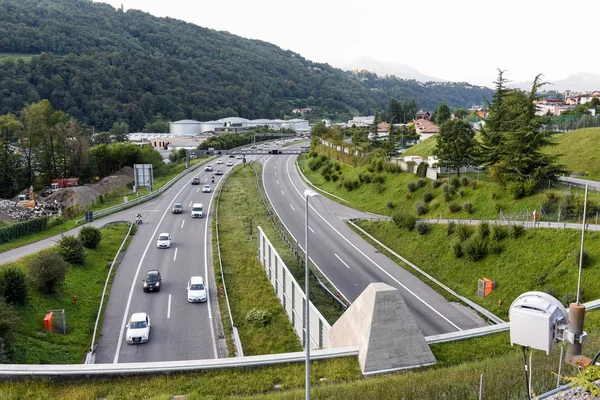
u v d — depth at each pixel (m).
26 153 88.31
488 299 35.84
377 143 95.62
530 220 42.72
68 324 30.95
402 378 18.81
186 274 41.84
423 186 58.94
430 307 35.41
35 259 33.47
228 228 57.34
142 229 56.28
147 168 74.19
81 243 42.91
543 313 11.58
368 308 21.03
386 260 45.94
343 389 17.89
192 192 80.56
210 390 18.92
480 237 41.12
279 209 67.69
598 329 22.64
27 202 68.75
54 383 19.42
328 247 49.72
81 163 92.06
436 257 43.84
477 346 22.62
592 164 56.81
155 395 18.39
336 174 83.56
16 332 26.94
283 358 21.31
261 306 35.62
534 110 48.34
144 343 29.55
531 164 47.44
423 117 191.00
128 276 40.91
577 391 13.18
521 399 15.26
